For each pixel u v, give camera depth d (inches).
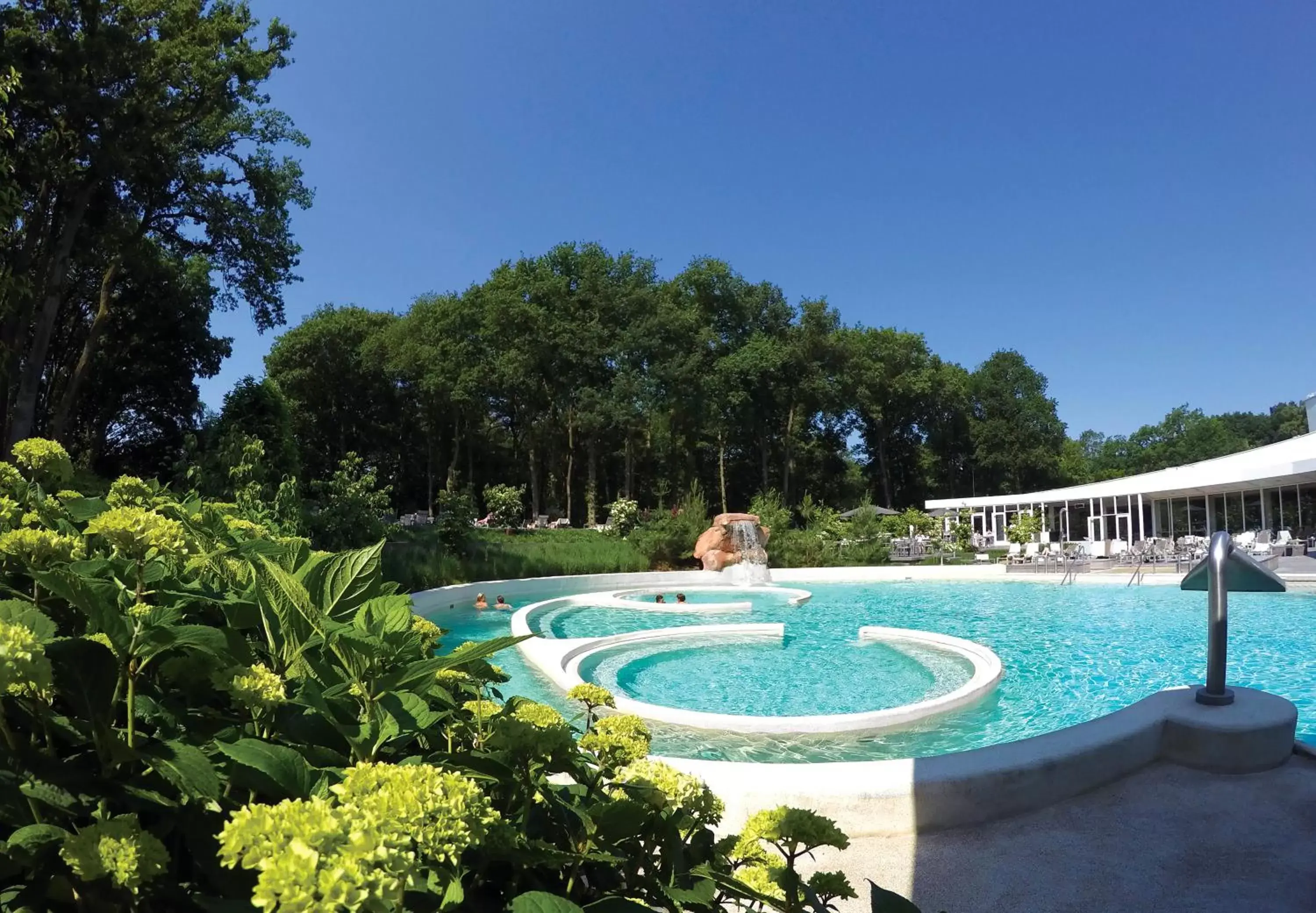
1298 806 177.9
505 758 65.9
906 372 2148.1
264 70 716.0
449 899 43.9
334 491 690.2
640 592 901.2
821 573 1029.2
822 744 287.9
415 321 1710.1
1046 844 164.7
